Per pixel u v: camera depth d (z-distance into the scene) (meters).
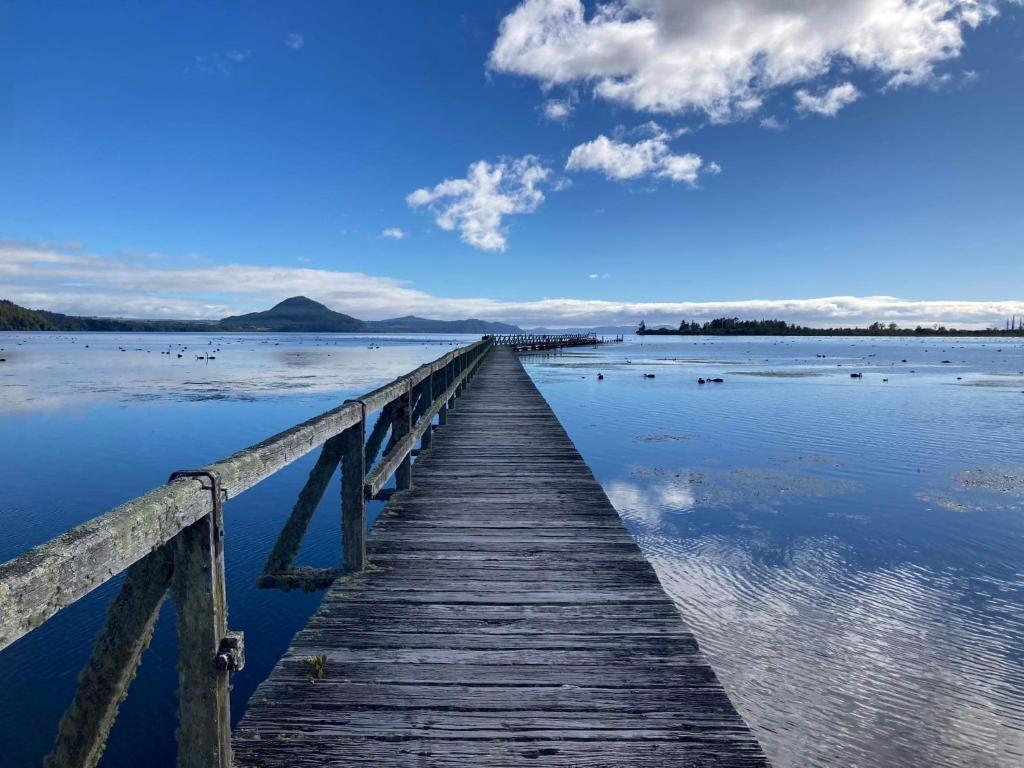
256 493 9.10
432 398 6.73
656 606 2.95
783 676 4.63
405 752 1.91
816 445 13.71
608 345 107.62
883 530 7.99
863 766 3.71
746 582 6.35
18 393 23.08
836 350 84.44
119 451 12.56
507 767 1.85
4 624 0.79
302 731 2.00
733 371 38.41
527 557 3.58
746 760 1.89
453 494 4.93
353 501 3.31
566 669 2.39
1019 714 4.16
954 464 11.81
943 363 50.72
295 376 32.28
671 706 2.16
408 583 3.19
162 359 50.28
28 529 7.66
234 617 5.34
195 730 1.44
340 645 2.55
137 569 1.36
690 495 9.66
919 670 4.70
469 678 2.32
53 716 3.94
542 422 8.56
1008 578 6.44
